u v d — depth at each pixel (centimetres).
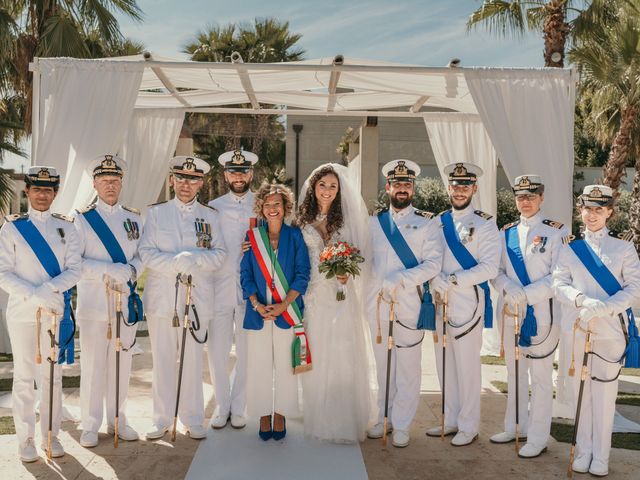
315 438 428
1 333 690
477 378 439
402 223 444
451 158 733
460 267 437
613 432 464
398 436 430
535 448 415
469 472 387
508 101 516
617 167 1295
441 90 630
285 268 425
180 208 443
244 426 458
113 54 1180
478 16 1070
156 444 423
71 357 403
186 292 435
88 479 366
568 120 513
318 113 741
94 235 420
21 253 385
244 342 465
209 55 1536
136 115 725
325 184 425
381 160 1380
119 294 419
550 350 420
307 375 430
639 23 1018
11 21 1052
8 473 373
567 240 402
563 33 1013
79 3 1052
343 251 400
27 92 1183
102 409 430
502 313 445
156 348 439
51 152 498
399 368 440
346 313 423
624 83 1216
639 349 379
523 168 512
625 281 385
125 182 721
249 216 472
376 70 517
